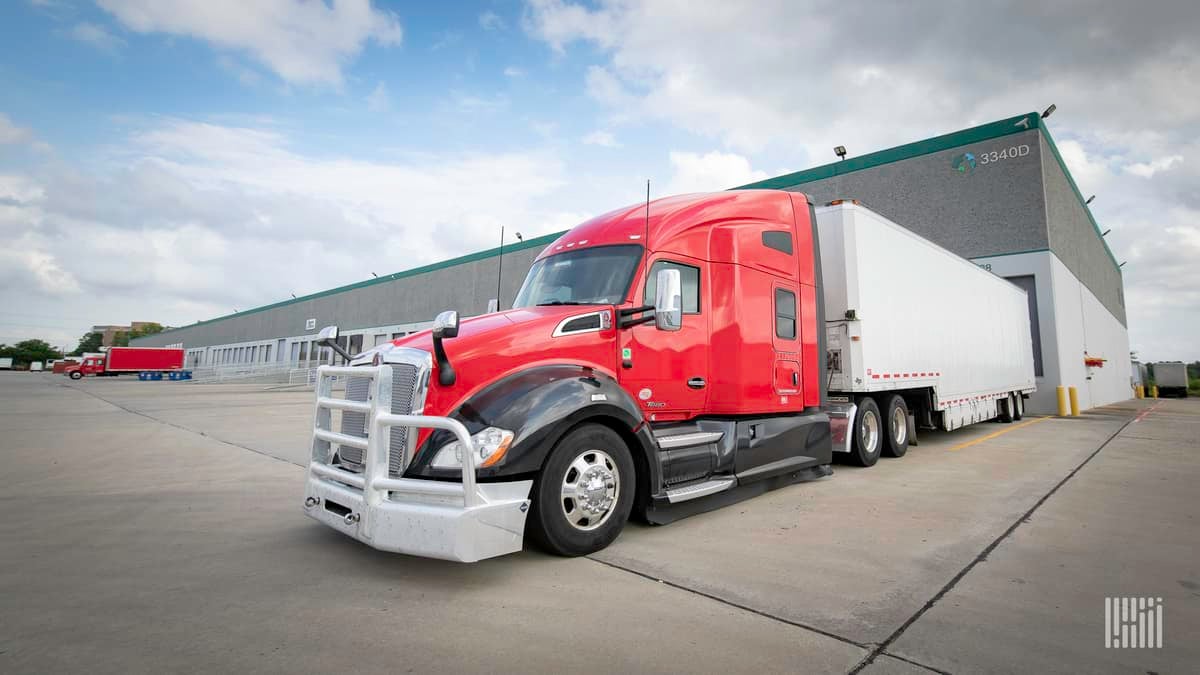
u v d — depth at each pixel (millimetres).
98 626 3004
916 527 4902
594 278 5285
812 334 6938
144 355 52875
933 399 9836
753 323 6031
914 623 3064
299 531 4805
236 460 8516
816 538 4590
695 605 3293
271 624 3035
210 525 4992
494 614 3168
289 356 54062
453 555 3336
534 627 3010
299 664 2615
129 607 3254
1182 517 5207
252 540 4547
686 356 5379
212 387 35281
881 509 5527
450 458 3727
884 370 8289
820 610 3225
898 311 8844
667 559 4086
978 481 6906
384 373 3783
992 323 12688
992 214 17875
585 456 4211
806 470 6828
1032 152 17297
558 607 3264
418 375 3842
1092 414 17891
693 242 5637
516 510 3654
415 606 3277
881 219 8594
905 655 2723
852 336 7777
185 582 3645
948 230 18547
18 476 7312
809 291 6980
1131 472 7461
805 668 2600
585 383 4211
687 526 4949
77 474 7438
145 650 2738
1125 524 4980
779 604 3307
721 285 5832
